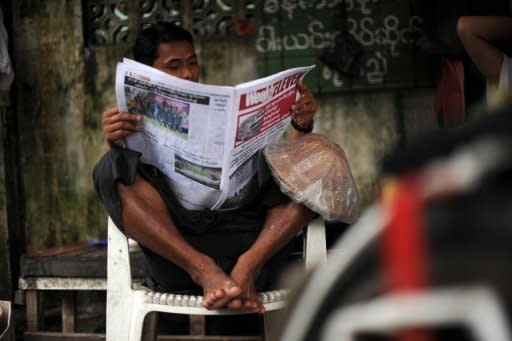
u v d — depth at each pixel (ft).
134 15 18.24
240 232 9.36
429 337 2.03
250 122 8.72
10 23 18.65
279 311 9.46
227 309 8.66
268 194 9.25
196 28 17.99
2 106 17.95
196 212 9.25
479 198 2.17
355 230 2.56
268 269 9.35
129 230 8.88
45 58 18.58
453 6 15.05
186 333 14.67
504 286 2.00
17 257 18.51
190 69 9.83
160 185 9.09
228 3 17.80
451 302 2.01
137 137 8.95
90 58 18.38
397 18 17.16
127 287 9.16
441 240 2.16
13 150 18.53
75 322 14.11
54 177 18.65
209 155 8.79
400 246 2.20
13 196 18.47
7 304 12.19
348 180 9.20
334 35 17.33
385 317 2.11
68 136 18.58
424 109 17.39
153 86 8.38
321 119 17.72
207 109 8.46
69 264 13.41
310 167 9.10
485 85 15.35
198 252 8.73
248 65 17.76
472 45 12.11
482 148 2.19
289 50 17.52
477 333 1.95
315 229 9.46
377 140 17.56
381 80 17.29
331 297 2.44
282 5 17.49
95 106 18.43
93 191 18.52
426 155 2.30
